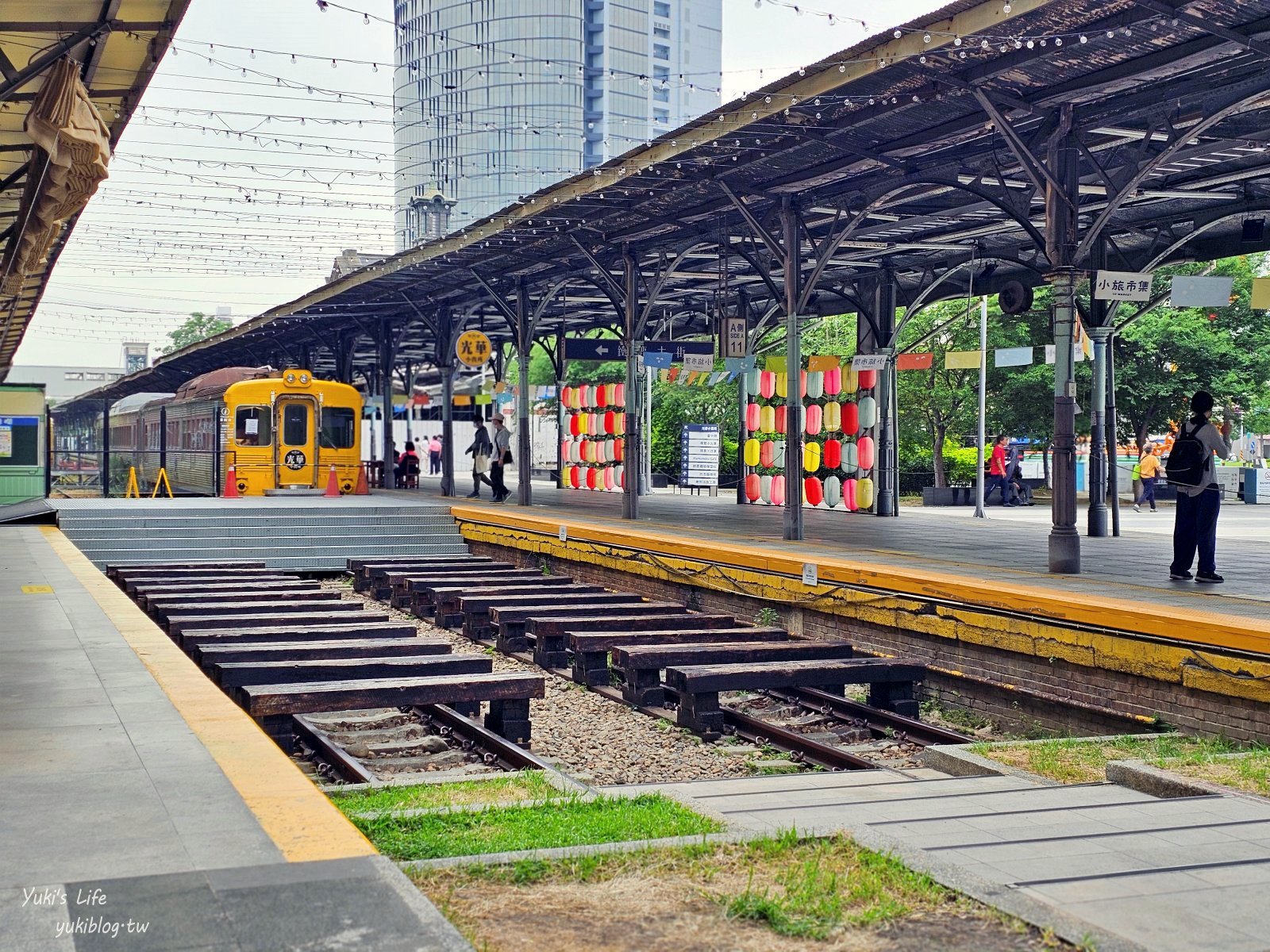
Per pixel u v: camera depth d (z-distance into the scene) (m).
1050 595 11.05
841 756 9.29
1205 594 11.33
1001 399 34.19
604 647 12.95
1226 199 16.84
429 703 9.94
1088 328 19.47
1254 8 10.09
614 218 19.98
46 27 9.70
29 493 26.00
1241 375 32.44
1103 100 12.75
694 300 29.34
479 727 10.07
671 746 10.32
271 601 16.23
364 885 3.94
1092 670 10.42
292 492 28.84
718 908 4.32
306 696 9.60
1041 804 6.45
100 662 8.40
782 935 4.06
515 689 10.16
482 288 27.80
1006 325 34.12
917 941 4.01
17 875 4.02
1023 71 11.86
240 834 4.48
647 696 11.81
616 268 24.27
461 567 20.41
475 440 30.97
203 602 16.03
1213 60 11.20
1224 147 13.75
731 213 19.36
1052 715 10.81
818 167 15.98
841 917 4.20
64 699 7.11
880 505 24.45
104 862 4.15
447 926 3.62
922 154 15.10
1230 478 34.56
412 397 41.56
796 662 11.59
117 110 12.36
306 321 34.56
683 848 5.02
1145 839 5.50
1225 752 8.12
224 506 23.86
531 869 4.70
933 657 12.39
